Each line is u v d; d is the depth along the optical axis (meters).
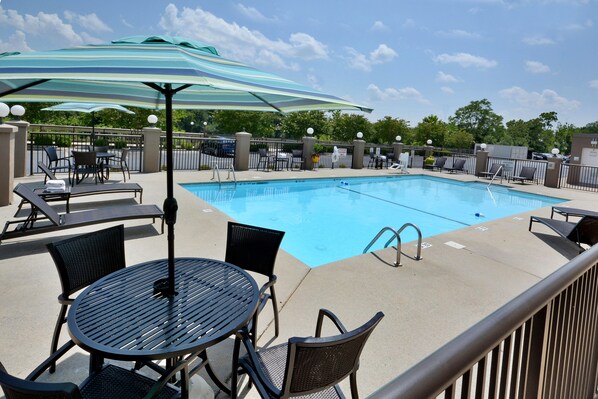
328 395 1.98
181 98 3.26
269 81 2.22
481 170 15.44
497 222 7.50
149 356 1.74
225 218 6.57
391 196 11.57
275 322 3.03
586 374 2.07
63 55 1.90
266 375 1.99
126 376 1.95
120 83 2.82
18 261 4.20
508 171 14.94
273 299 3.04
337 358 1.73
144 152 11.11
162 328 1.96
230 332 1.96
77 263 2.59
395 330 3.23
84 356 2.61
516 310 1.22
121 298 2.26
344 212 9.34
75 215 5.12
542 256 5.47
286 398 1.71
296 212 9.10
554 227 6.18
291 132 31.30
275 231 3.06
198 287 2.45
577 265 1.68
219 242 5.29
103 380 1.91
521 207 10.57
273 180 11.82
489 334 1.06
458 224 8.66
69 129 17.73
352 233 7.67
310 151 14.70
